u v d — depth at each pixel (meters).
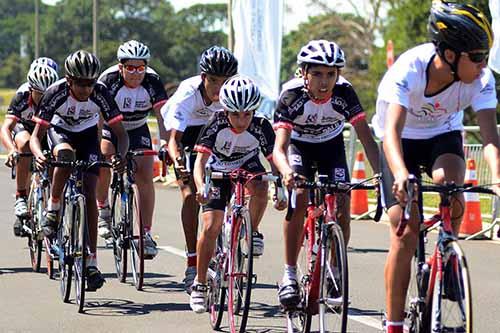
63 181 13.24
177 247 17.70
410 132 8.95
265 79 30.06
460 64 8.04
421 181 7.98
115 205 14.84
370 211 22.25
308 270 10.12
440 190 7.88
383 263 15.90
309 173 10.96
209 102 12.95
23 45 152.25
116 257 14.73
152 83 14.87
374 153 10.34
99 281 12.43
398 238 8.51
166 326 11.48
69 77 12.69
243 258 10.81
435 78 8.30
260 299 12.98
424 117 8.73
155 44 136.25
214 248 11.36
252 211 11.49
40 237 14.77
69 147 12.91
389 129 8.16
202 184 10.92
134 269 14.04
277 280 14.38
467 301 7.55
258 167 11.70
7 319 11.82
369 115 66.19
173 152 12.63
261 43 30.11
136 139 15.20
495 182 7.82
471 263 15.95
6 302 12.84
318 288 9.80
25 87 15.63
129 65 14.52
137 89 14.77
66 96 12.91
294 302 10.18
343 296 9.05
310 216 10.12
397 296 8.57
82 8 135.50
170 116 12.86
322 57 9.97
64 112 13.08
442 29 7.94
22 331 11.21
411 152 9.02
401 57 8.45
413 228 8.45
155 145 34.50
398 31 53.72
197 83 12.92
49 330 11.26
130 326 11.48
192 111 12.95
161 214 22.81
